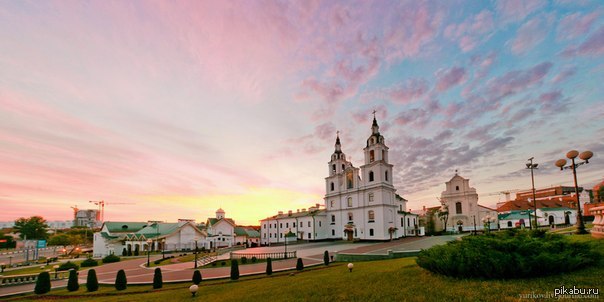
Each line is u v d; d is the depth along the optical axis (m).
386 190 65.88
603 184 45.03
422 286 10.68
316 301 10.91
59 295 23.47
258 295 13.76
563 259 9.70
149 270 36.84
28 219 112.12
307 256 40.25
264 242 97.88
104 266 44.88
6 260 64.25
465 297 8.87
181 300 16.33
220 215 97.88
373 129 70.50
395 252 29.67
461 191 76.44
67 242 104.19
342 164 79.00
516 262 9.86
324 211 80.50
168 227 86.62
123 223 87.81
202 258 45.41
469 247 11.61
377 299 9.99
